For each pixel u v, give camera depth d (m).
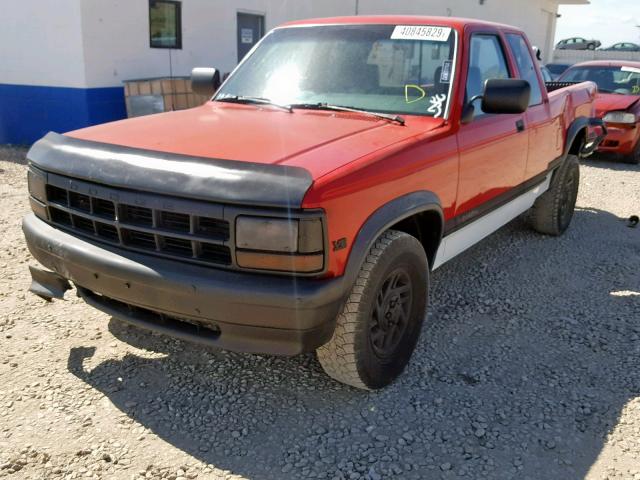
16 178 8.18
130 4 10.77
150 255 2.77
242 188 2.52
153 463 2.68
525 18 24.17
